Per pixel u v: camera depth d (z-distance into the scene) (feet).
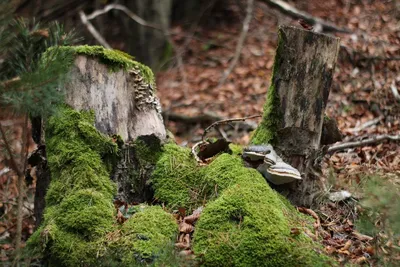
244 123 29.63
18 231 13.42
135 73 15.34
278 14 49.39
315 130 14.56
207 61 45.73
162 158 15.17
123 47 46.88
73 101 14.75
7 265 13.17
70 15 44.70
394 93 28.66
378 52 34.40
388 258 12.39
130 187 14.82
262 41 47.11
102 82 14.94
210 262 12.03
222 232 12.44
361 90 30.25
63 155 14.11
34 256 12.76
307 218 14.05
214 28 52.13
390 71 32.01
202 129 31.12
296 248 11.94
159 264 11.86
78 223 12.92
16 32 13.29
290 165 14.61
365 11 42.83
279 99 14.58
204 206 13.87
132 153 14.96
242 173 13.87
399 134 23.86
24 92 11.74
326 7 46.14
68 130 14.39
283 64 14.39
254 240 12.07
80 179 13.85
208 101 37.35
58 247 12.62
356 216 14.98
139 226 12.94
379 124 26.89
